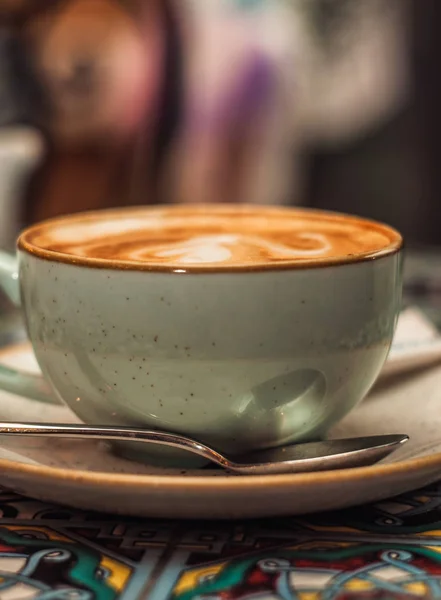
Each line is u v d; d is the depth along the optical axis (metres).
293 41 1.32
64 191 1.35
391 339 0.38
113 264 0.35
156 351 0.35
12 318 0.56
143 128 1.35
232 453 0.37
